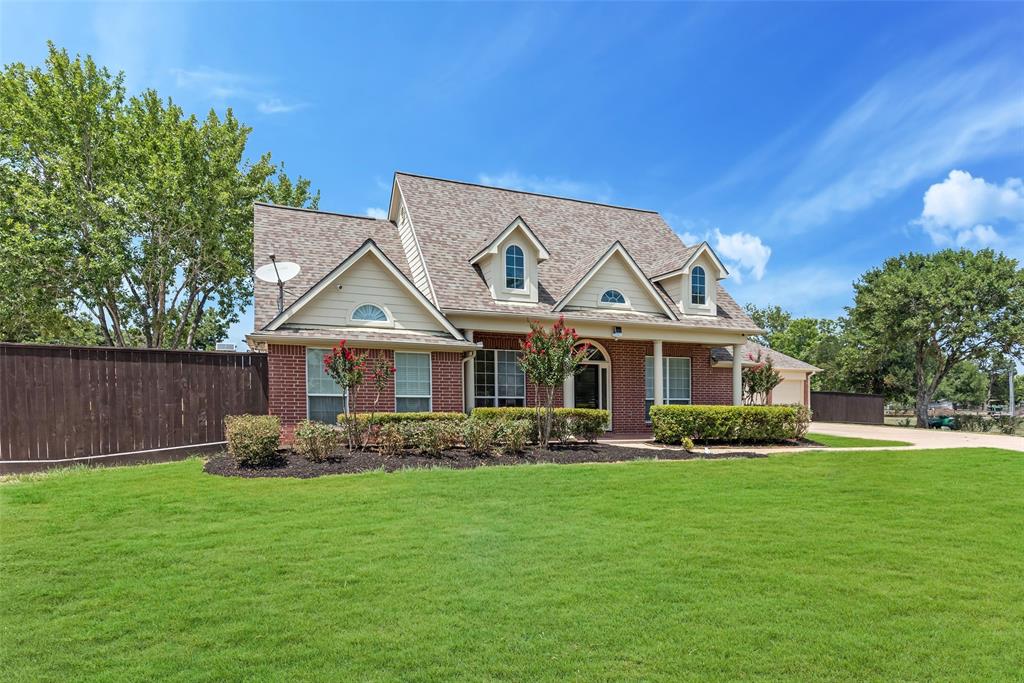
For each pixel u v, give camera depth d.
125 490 8.71
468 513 7.47
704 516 7.55
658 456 12.82
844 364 43.84
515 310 16.42
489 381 17.23
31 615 4.45
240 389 14.14
